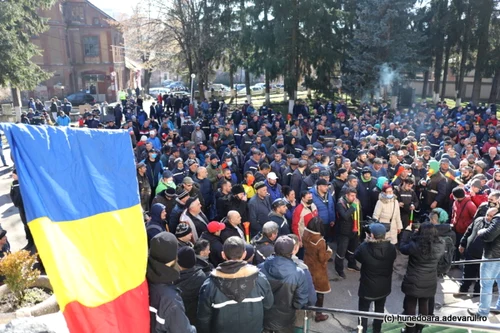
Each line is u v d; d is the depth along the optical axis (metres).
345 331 5.52
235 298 3.25
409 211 7.44
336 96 31.03
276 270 3.87
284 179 8.76
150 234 5.20
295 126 14.75
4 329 3.93
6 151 16.62
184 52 29.75
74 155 2.52
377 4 24.45
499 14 26.88
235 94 35.88
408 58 25.98
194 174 8.77
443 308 6.09
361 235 7.88
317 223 5.46
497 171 7.71
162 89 50.94
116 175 2.71
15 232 8.98
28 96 39.03
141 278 2.71
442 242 4.82
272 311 3.90
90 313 2.39
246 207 6.87
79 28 41.50
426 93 40.97
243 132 14.28
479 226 5.99
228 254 3.47
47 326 4.07
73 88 42.44
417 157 9.22
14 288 5.12
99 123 16.80
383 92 29.28
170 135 12.99
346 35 27.36
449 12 27.27
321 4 25.19
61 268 2.31
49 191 2.38
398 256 7.86
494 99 32.69
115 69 43.81
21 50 19.50
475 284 6.27
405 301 5.11
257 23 27.03
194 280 3.78
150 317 2.84
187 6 28.52
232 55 29.44
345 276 7.09
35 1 20.53
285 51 26.73
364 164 9.12
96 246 2.52
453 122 16.45
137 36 31.47
